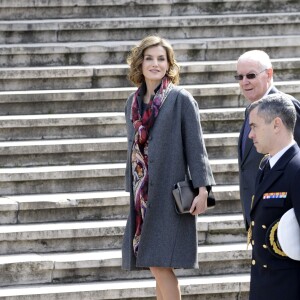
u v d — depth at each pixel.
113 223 18.94
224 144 20.91
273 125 12.61
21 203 18.94
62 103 22.06
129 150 15.66
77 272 17.84
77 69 22.80
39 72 22.69
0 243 18.25
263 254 12.62
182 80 23.03
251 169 15.34
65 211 19.14
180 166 15.41
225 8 25.86
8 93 21.94
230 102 22.44
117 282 17.83
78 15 25.38
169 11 25.62
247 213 15.36
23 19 25.23
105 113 21.98
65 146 20.58
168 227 15.32
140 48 15.54
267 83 15.57
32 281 17.70
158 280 15.63
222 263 18.23
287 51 24.38
